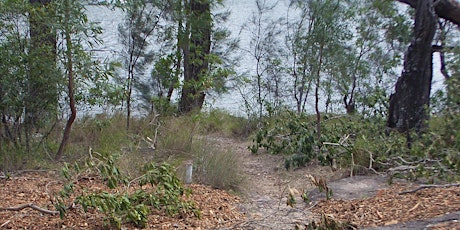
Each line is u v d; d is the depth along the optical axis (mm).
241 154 9242
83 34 7414
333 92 11945
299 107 10922
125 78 9711
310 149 8250
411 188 6422
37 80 6988
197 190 6629
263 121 10781
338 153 8078
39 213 5344
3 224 5008
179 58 10148
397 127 8781
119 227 4906
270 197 6773
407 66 8695
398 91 8820
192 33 10477
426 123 8367
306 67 10602
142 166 7004
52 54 7039
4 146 7066
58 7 6812
